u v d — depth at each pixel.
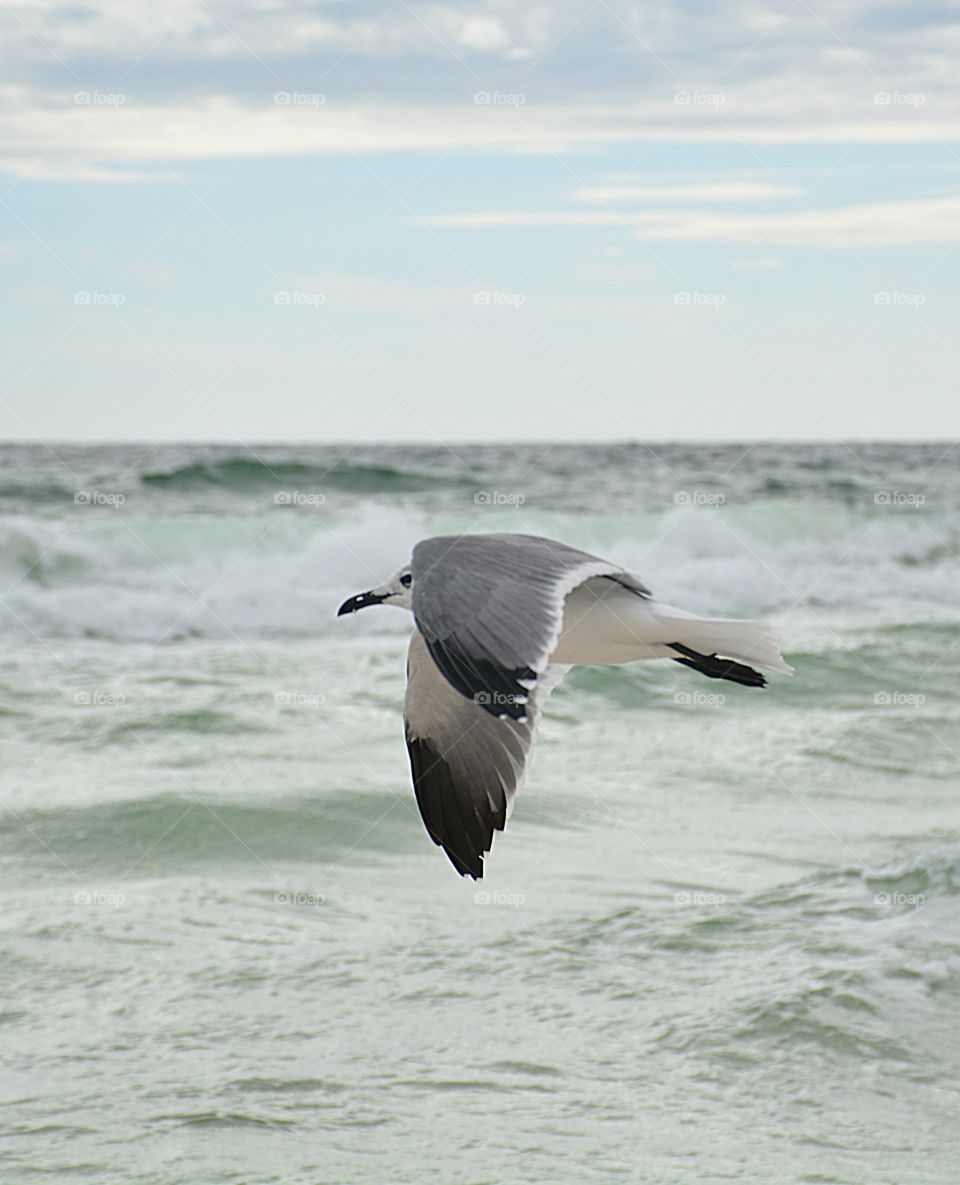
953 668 13.60
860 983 6.12
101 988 6.16
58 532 16.66
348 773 9.67
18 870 7.68
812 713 11.92
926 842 8.47
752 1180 4.65
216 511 21.67
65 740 10.23
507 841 8.37
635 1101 5.20
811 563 20.61
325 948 6.66
